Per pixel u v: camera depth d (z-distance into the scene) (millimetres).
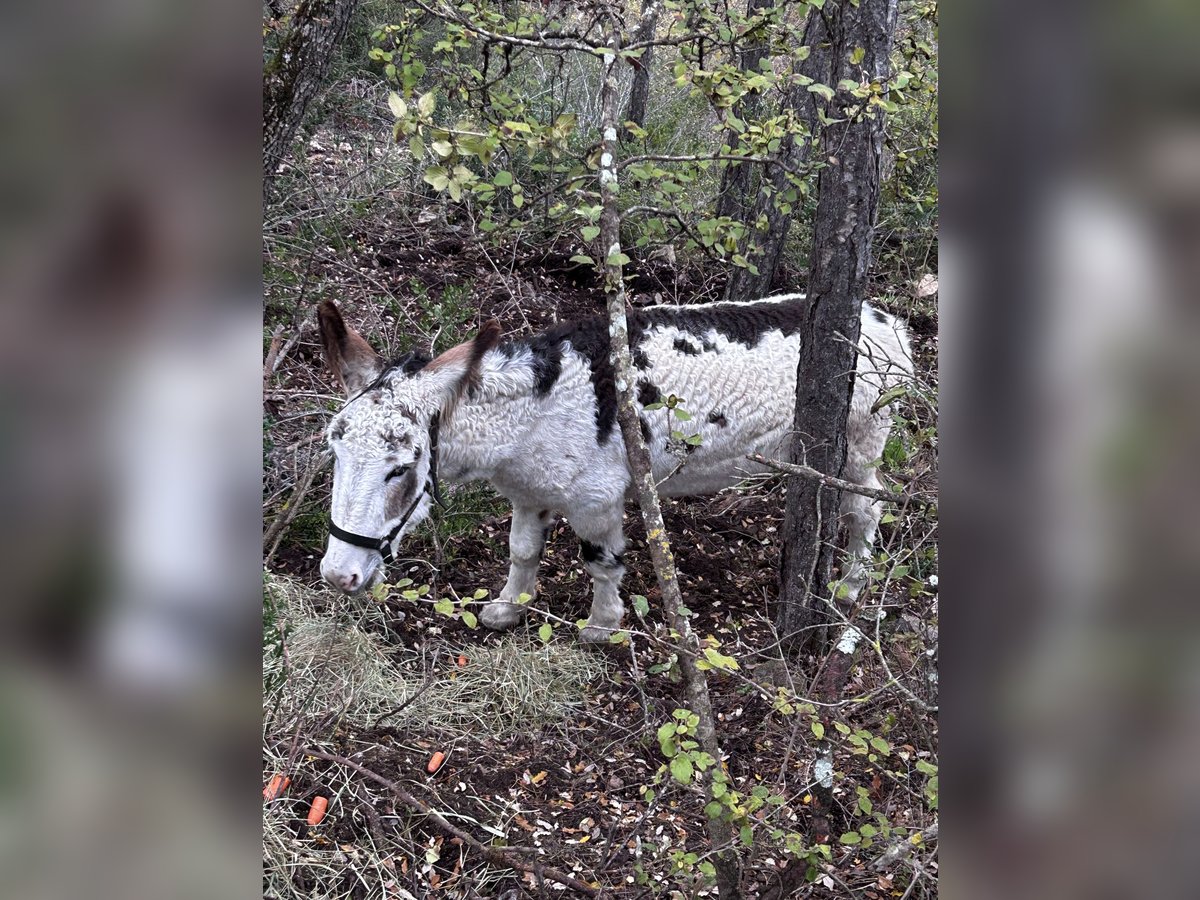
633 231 6477
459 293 5285
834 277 3188
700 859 2342
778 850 2820
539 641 3955
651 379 3678
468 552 4484
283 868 2650
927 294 5461
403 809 3043
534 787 3246
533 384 3449
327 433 3080
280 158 4227
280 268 4977
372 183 6125
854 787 3070
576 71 6754
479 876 2826
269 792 2836
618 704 3684
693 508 4965
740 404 3859
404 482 3059
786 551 3627
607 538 3826
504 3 4281
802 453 3316
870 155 3043
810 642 3730
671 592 2480
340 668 3506
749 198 5820
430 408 3143
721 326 3879
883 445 4008
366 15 6867
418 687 3568
